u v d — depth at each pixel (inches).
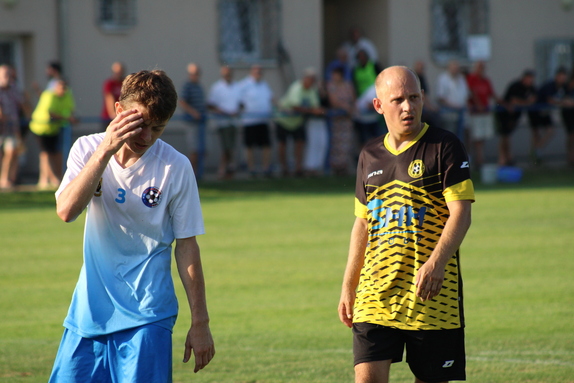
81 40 2581.2
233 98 2434.8
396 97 570.6
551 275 1218.0
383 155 585.6
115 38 2630.4
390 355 577.6
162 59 2709.2
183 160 529.7
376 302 578.9
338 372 786.8
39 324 981.8
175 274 1284.4
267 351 863.1
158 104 485.7
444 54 3144.7
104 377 522.9
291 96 2492.6
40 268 1301.7
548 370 780.0
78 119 2223.2
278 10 2874.0
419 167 570.9
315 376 773.3
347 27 3193.9
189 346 534.3
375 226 586.6
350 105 2539.4
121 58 2645.2
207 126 2413.9
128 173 516.4
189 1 2736.2
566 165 2856.8
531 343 877.2
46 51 2539.4
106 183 517.7
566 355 831.7
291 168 2588.6
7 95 2160.4
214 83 2792.8
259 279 1217.4
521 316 991.0
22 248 1472.7
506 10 3206.2
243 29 2854.3
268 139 2486.5
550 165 2847.0
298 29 2920.8
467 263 1315.2
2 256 1400.1
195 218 536.1
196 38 2755.9
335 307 1054.4
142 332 512.4
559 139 2849.4
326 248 1460.4
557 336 903.7
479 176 2613.2
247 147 2477.9
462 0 3152.1
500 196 2171.5
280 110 2524.6
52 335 932.6
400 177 575.8
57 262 1349.7
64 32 2539.4
